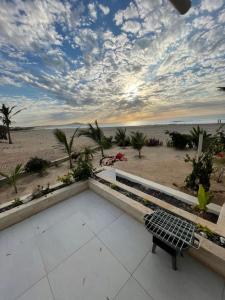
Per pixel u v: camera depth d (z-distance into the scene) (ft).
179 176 14.14
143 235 5.96
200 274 4.42
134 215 6.84
